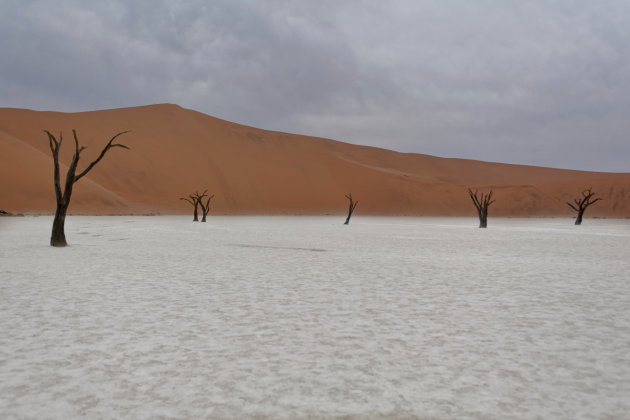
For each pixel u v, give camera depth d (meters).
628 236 34.28
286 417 4.14
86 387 4.75
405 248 21.92
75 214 85.31
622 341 6.43
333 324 7.29
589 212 147.62
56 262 15.20
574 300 9.34
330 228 44.88
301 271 13.47
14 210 81.88
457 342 6.35
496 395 4.62
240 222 61.97
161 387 4.76
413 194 140.00
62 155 116.12
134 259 16.25
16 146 99.69
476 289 10.59
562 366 5.43
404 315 7.93
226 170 133.75
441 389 4.75
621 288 10.84
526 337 6.61
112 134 130.00
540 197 144.25
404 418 4.13
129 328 6.97
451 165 198.25
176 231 35.78
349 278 12.15
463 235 34.47
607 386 4.85
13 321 7.36
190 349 5.97
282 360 5.58
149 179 119.88
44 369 5.24
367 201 136.38
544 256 18.62
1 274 12.43
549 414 4.22
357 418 4.13
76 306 8.45
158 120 144.25
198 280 11.62
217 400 4.47
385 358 5.67
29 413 4.18
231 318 7.64
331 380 4.97
